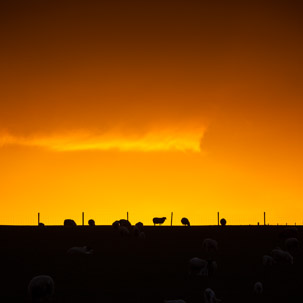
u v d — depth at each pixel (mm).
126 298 113125
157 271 138750
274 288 122188
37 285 105312
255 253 166375
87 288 120438
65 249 172125
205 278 130625
